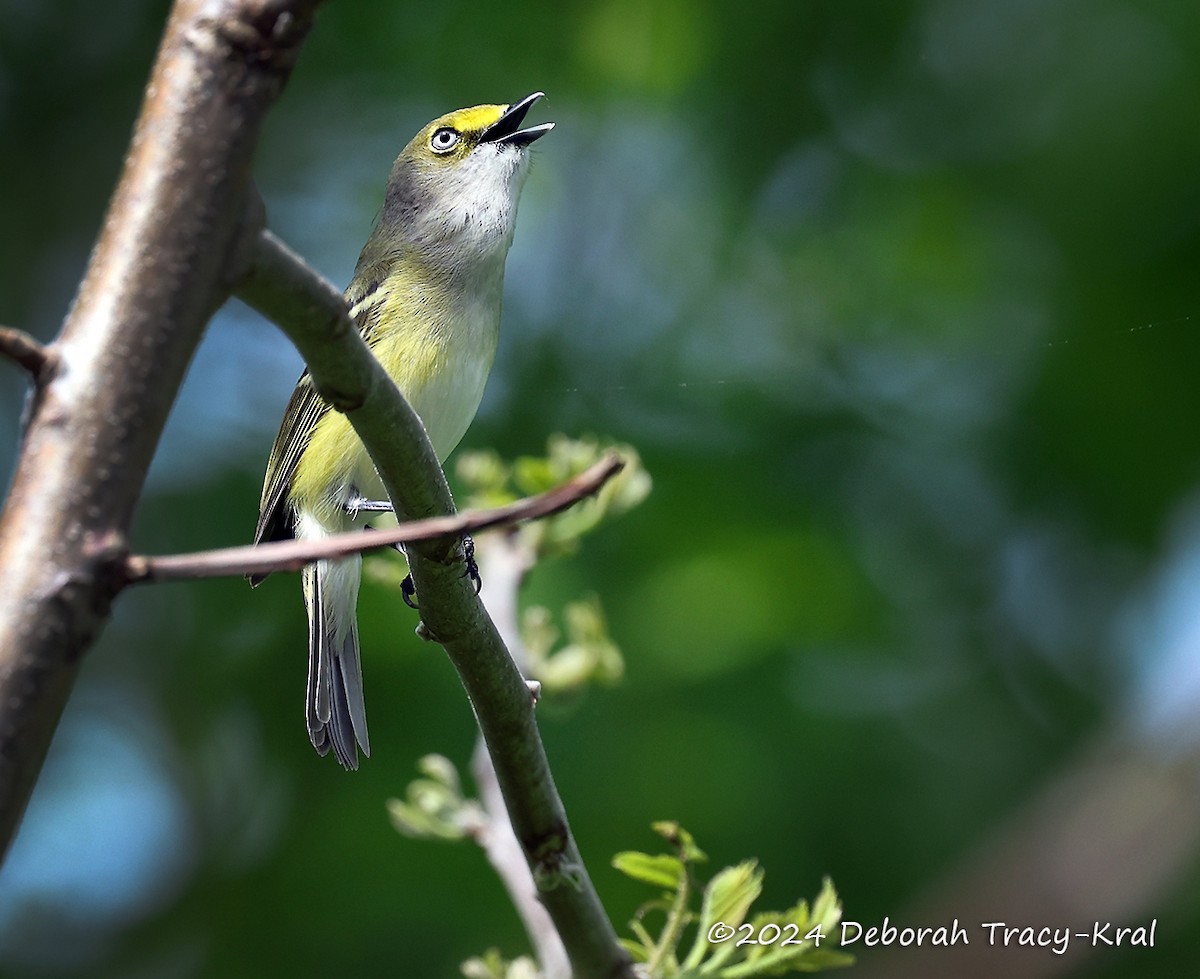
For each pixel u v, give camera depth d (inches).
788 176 504.1
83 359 111.4
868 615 439.5
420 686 430.3
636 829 400.2
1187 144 473.1
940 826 422.9
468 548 291.9
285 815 459.2
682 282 512.4
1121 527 464.4
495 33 505.0
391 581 323.3
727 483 462.0
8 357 109.8
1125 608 469.1
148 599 535.5
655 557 441.1
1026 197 489.1
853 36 494.0
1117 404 461.7
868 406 482.6
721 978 205.5
